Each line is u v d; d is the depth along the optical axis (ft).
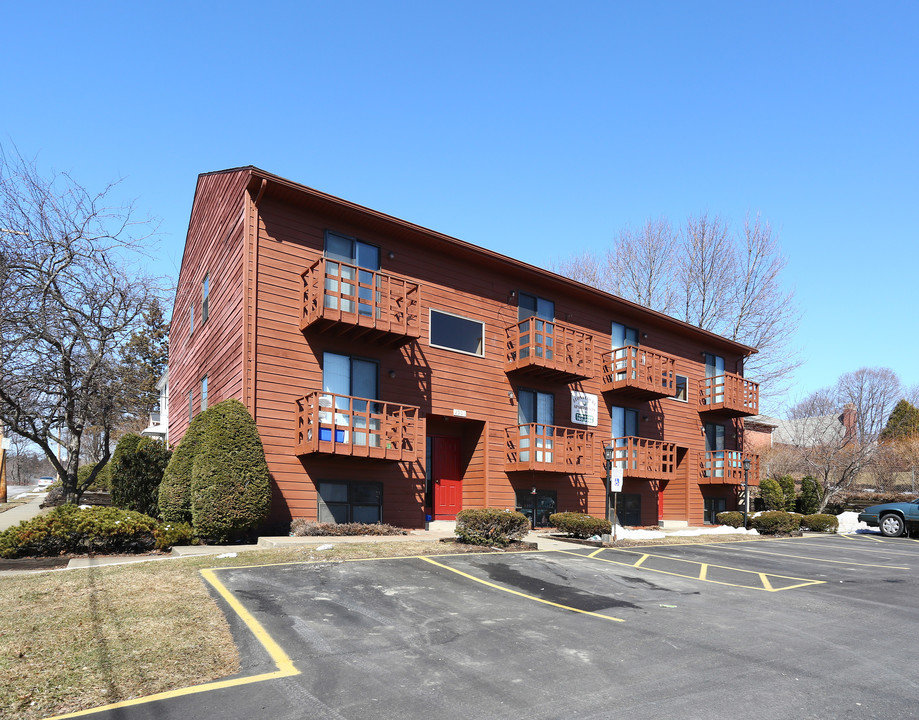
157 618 25.07
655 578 40.04
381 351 56.49
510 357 66.18
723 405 88.02
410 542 46.93
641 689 20.29
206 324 64.80
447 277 62.08
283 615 26.45
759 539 68.90
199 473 44.96
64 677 19.31
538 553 47.34
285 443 50.01
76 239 68.28
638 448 74.28
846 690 20.83
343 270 54.75
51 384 70.49
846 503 118.73
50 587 29.27
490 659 22.63
